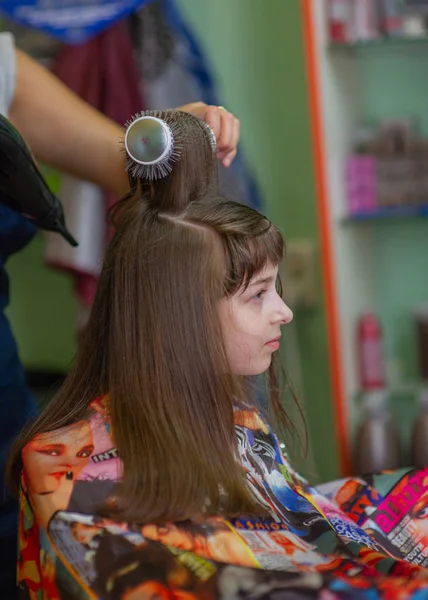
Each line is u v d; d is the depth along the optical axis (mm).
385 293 2547
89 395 1101
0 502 1309
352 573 961
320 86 2268
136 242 1061
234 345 1077
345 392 2303
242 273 1058
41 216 1376
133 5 2254
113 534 944
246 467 1128
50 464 1007
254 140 2721
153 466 986
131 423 1017
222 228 1058
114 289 1066
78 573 938
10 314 2686
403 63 2494
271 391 1239
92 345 1108
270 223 1104
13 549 1322
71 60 2303
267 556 1006
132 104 2303
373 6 2316
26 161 1274
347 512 1236
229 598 891
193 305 1031
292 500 1153
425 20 2312
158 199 1090
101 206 2293
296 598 875
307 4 2244
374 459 2227
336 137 2336
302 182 2715
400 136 2348
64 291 2672
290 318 1107
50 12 2271
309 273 2654
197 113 1401
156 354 1027
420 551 1188
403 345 2568
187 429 1011
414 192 2326
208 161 1130
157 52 2338
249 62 2693
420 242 2527
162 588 902
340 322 2301
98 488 985
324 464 2725
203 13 2678
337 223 2318
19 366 1418
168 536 965
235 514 1018
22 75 1516
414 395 2383
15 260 2666
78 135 1533
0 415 1349
